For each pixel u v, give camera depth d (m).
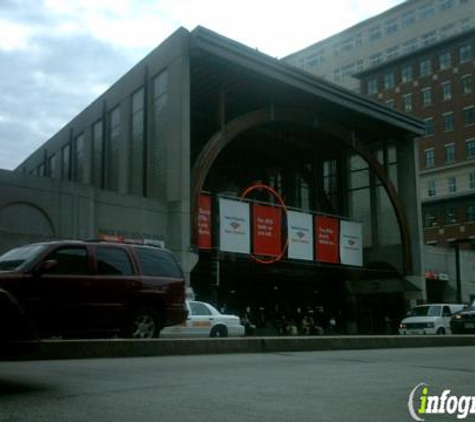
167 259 14.02
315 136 47.34
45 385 7.54
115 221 30.92
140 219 31.86
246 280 47.50
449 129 82.75
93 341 11.31
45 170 51.88
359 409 6.23
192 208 34.06
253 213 37.56
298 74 39.09
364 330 49.75
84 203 29.70
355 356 12.77
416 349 15.75
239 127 38.25
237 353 13.08
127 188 38.16
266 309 48.19
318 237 41.75
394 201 46.19
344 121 45.44
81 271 12.30
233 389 7.47
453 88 83.12
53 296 11.76
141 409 6.08
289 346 13.98
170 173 33.72
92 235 29.80
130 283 12.93
